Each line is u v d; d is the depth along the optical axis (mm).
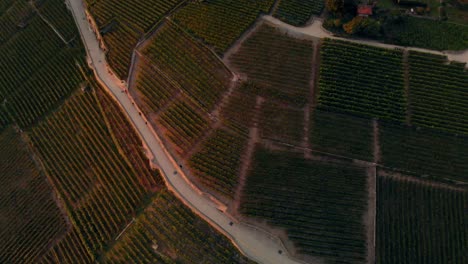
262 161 71938
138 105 79125
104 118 80438
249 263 64625
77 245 70562
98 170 75438
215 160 72500
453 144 74750
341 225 67875
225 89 78688
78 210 72875
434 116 76188
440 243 68000
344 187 70688
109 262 67562
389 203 70375
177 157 73688
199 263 65312
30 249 71938
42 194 76438
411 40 83125
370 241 67188
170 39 84562
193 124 76000
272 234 66625
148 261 66188
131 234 69000
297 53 81938
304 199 69375
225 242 66500
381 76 79688
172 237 67562
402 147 74375
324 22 84438
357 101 77250
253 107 76812
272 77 79625
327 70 79875
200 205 69562
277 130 74812
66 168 77125
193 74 80500
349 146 73938
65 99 85062
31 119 84000
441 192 71500
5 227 74750
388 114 76062
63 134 80688
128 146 76562
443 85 78750
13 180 78812
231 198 69125
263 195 69438
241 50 82500
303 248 65750
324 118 76250
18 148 81812
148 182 72938
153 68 82250
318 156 73312
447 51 82125
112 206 71875
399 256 66875
